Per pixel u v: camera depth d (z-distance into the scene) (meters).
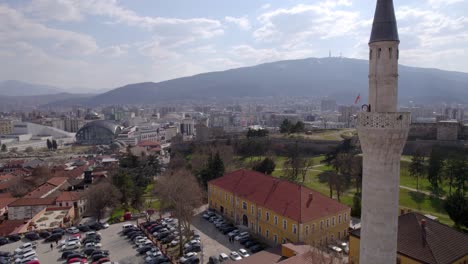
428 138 168.00
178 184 88.06
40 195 114.81
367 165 30.09
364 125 29.09
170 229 84.19
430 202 93.94
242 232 79.62
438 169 105.31
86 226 87.25
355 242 53.25
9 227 86.31
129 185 109.94
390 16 28.31
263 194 81.38
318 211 70.38
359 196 95.56
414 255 43.75
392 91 28.61
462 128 165.38
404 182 113.88
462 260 43.69
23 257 68.62
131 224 87.75
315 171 135.88
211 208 101.00
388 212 29.45
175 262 66.69
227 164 142.62
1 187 135.62
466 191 96.12
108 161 198.62
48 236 81.06
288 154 169.00
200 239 77.94
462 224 70.19
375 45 28.73
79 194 111.44
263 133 199.75
